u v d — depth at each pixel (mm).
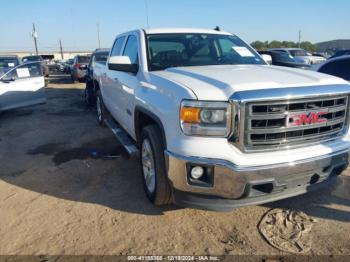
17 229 3396
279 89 2830
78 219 3545
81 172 4867
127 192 4145
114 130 5504
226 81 2975
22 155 5766
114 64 4184
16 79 9328
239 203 2971
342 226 3273
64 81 22547
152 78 3680
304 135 2998
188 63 4234
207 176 2928
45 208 3812
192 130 2867
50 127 7891
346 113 3271
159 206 3744
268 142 2875
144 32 4539
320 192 3947
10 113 10008
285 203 3721
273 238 3125
